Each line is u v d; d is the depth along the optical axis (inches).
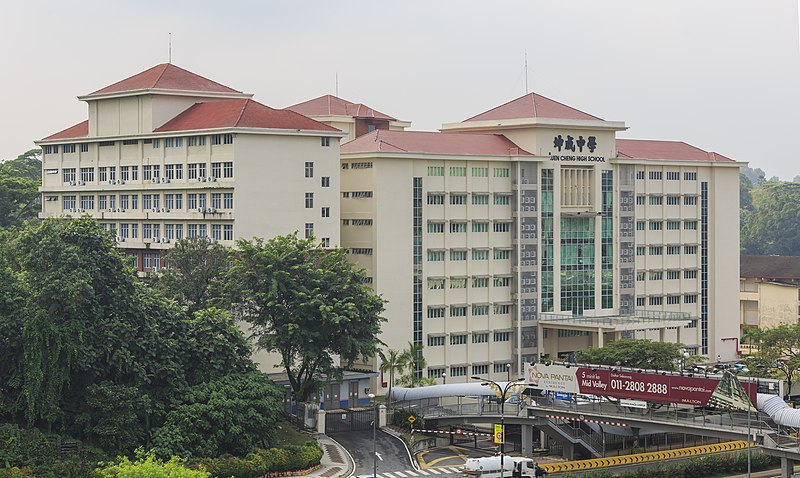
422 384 7775.6
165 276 7209.6
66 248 5944.9
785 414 6013.8
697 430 6166.3
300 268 6840.6
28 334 5723.4
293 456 6018.7
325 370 6830.7
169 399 6003.9
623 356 7854.3
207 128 7711.6
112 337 5935.0
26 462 5339.6
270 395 6171.3
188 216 7810.0
